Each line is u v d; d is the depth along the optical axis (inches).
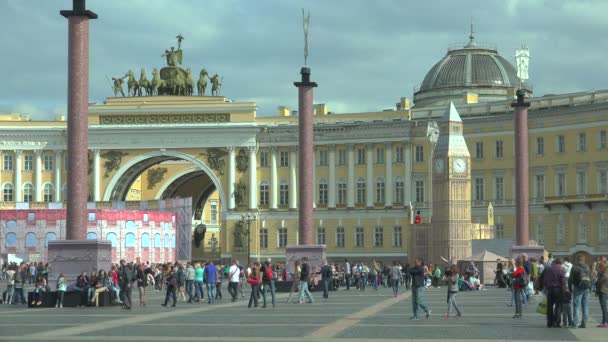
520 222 3543.3
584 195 4825.3
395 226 5502.0
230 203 5718.5
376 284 3366.1
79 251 2417.6
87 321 1814.7
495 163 5265.8
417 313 1840.6
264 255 5684.1
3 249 4589.1
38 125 5831.7
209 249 6845.5
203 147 5767.7
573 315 1646.2
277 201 5689.0
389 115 5565.9
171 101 5797.2
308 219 3191.4
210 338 1434.5
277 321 1779.0
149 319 1862.7
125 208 5408.5
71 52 2420.0
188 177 6254.9
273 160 5693.9
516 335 1485.0
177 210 5221.5
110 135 5816.9
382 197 5551.2
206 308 2266.2
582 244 4864.7
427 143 5452.8
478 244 3791.8
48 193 5841.5
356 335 1482.5
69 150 2423.7
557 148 5068.9
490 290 3184.1
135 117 5802.2
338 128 5639.8
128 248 4694.9
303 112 3198.8
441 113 5467.5
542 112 5108.3
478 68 5880.9
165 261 4881.9
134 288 3683.6
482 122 5310.0
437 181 3624.5
